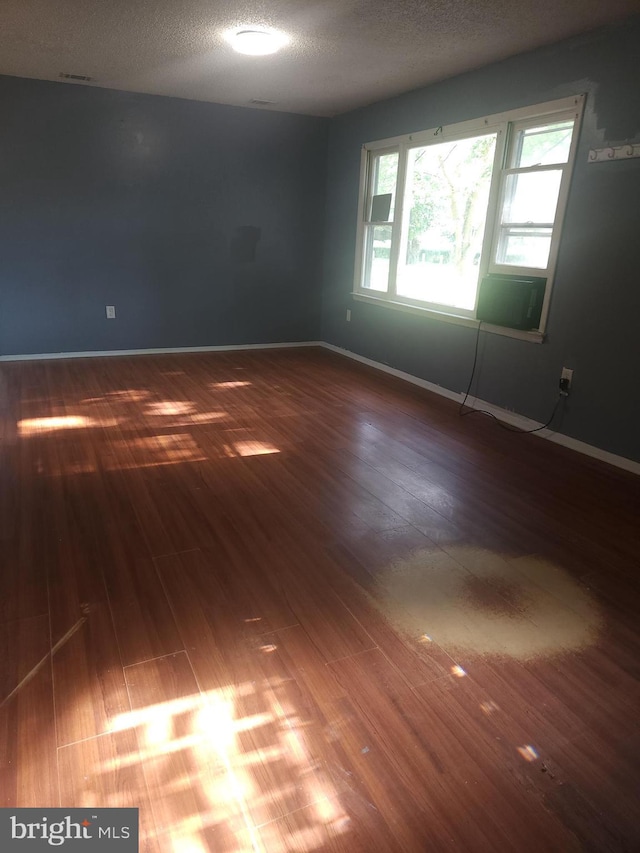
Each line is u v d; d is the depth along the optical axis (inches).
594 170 127.6
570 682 66.4
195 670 65.9
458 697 63.6
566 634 74.5
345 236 230.5
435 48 140.3
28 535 93.1
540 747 57.6
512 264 154.2
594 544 96.8
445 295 186.4
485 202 169.0
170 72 171.2
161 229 217.3
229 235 228.7
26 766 53.2
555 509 108.8
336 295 242.4
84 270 209.9
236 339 243.1
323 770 54.1
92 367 202.7
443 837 48.5
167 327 229.0
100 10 122.3
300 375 203.8
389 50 142.9
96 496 107.2
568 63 130.6
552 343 143.3
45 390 173.0
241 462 125.2
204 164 216.8
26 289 203.5
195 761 54.5
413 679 65.9
